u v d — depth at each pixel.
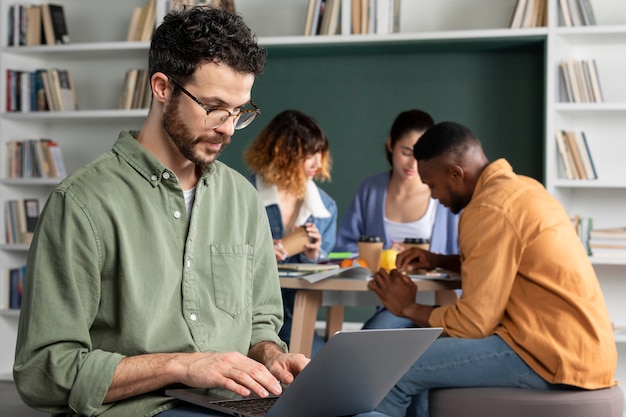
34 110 5.01
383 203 3.99
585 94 4.34
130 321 1.50
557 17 4.34
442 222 3.94
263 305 1.78
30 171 5.01
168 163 1.60
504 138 4.65
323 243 3.76
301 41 4.58
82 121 5.22
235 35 1.52
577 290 2.44
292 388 1.37
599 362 2.39
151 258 1.54
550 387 2.41
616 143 4.57
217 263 1.64
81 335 1.46
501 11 4.67
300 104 4.88
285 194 3.69
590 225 4.30
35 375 1.45
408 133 3.88
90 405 1.43
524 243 2.47
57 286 1.46
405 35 4.47
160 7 4.82
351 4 4.54
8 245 4.95
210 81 1.51
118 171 1.55
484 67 4.67
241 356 1.46
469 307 2.50
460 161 2.75
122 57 5.14
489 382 2.44
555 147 4.35
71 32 5.23
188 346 1.56
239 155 4.92
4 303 5.00
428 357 2.46
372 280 2.78
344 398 1.50
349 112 4.82
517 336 2.43
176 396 1.49
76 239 1.47
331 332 3.69
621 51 4.57
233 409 1.44
